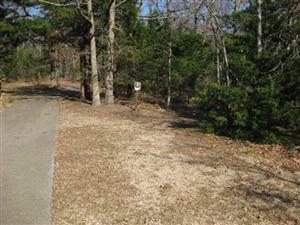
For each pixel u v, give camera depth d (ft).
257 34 44.37
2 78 106.01
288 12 43.37
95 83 65.05
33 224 19.21
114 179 25.62
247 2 57.47
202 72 68.33
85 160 30.01
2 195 22.97
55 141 36.63
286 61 39.22
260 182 25.55
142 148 33.91
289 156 31.94
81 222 19.47
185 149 33.71
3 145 35.47
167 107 65.05
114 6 64.80
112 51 66.13
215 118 39.47
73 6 66.54
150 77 70.74
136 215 20.31
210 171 27.53
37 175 26.50
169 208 21.20
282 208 21.48
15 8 74.08
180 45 68.23
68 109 60.29
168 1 65.10
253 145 35.50
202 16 66.39
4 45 80.94
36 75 134.41
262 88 36.52
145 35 71.20
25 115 53.88
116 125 45.68
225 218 20.07
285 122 37.09
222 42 51.42
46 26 69.87
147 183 24.91
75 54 75.46
